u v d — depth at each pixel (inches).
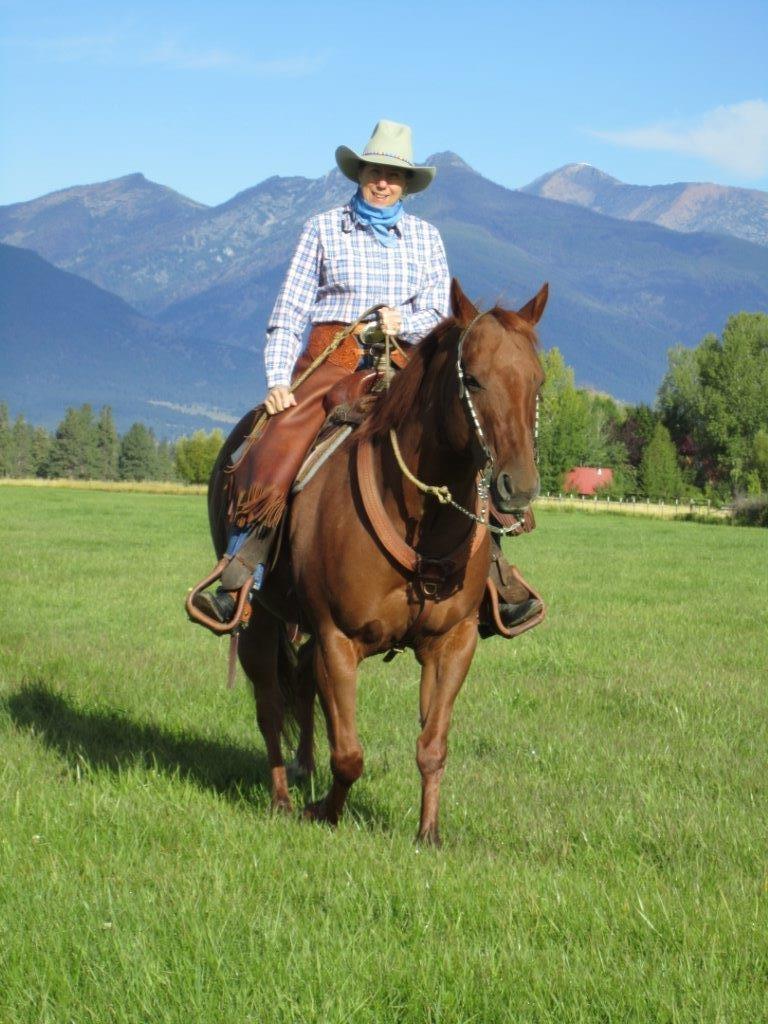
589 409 4758.9
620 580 932.6
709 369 4461.1
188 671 457.7
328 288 271.4
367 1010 152.9
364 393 251.6
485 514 226.5
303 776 301.0
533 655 528.4
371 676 455.5
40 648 501.7
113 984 160.6
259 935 176.7
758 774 310.0
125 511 1968.5
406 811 265.6
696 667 505.7
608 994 157.6
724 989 157.5
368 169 268.4
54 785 268.2
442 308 273.6
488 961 164.9
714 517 2551.7
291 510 249.6
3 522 1539.1
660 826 251.4
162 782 276.7
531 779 300.5
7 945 172.4
